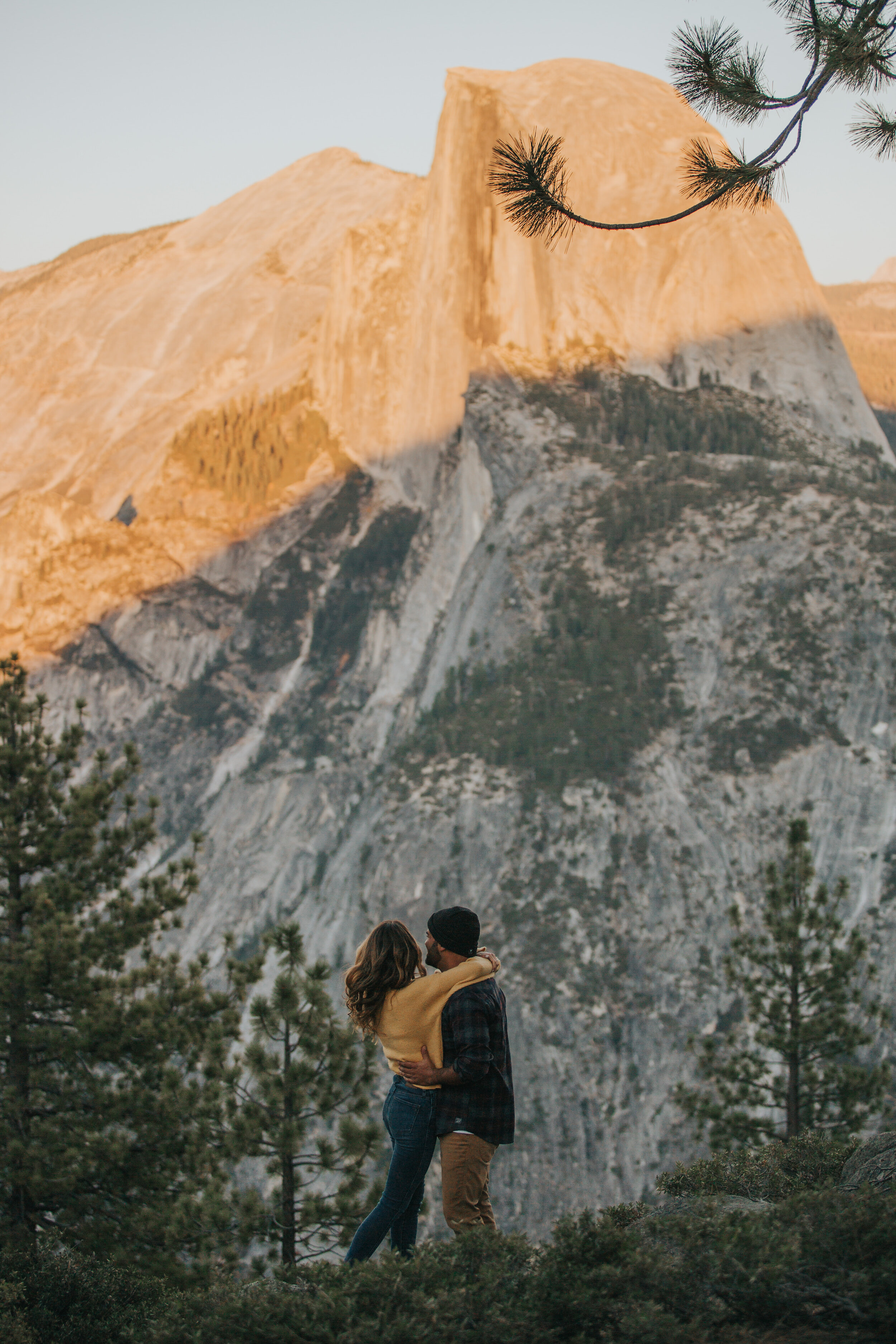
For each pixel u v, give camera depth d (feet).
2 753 54.54
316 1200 51.24
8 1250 33.14
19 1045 50.44
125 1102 48.37
